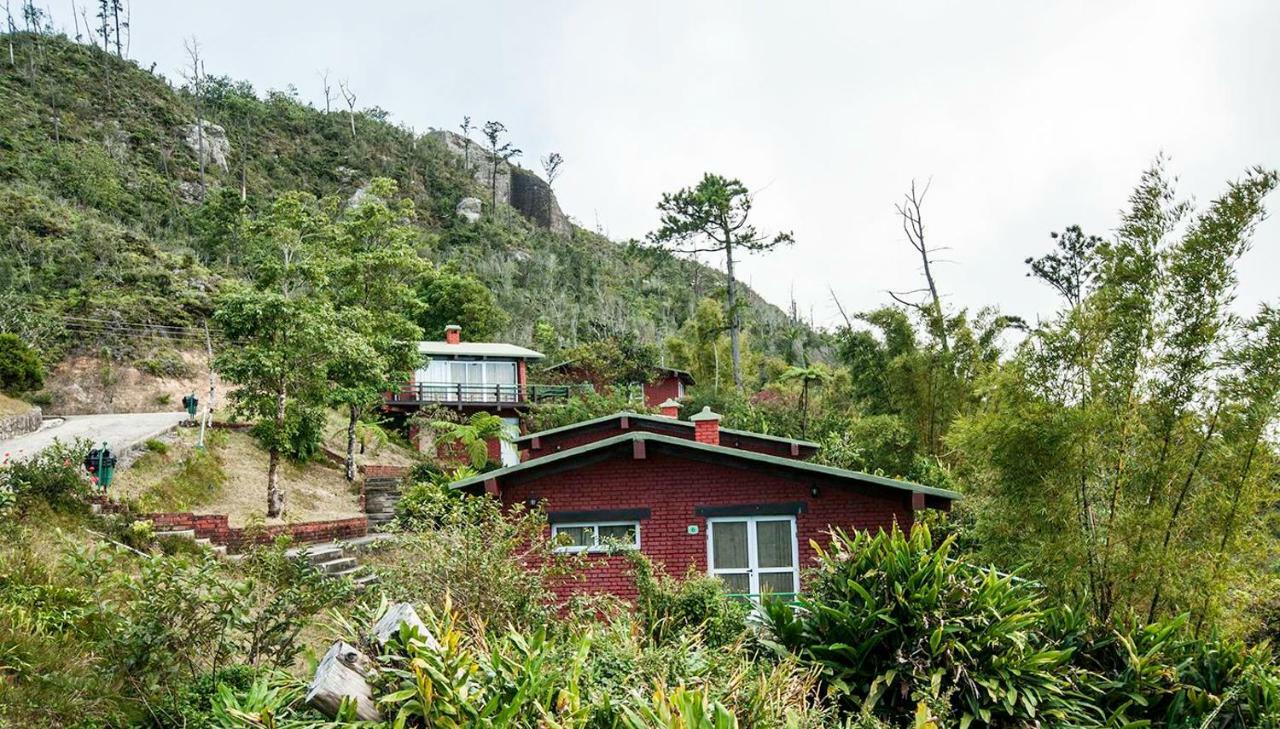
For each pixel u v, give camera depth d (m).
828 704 8.67
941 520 15.77
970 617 8.82
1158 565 10.97
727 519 14.20
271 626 8.30
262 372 19.50
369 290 29.39
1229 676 9.46
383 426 35.53
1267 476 10.83
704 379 47.53
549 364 48.72
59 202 51.91
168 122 76.19
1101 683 9.76
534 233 100.56
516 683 5.97
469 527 9.85
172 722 6.82
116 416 29.53
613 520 14.30
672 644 8.62
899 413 26.89
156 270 43.75
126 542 13.76
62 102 70.44
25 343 32.38
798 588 13.88
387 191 34.88
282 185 79.75
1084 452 11.57
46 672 6.96
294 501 22.88
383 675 5.82
